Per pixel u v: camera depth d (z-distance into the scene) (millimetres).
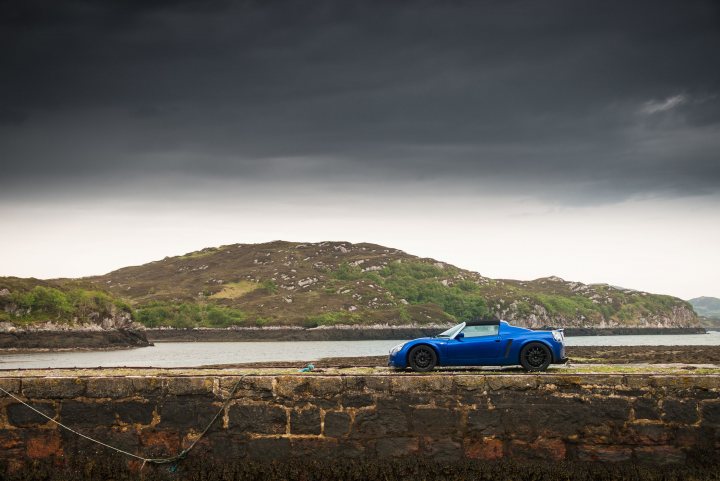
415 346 19250
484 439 15586
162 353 129250
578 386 15586
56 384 16203
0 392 16172
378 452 15695
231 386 16016
